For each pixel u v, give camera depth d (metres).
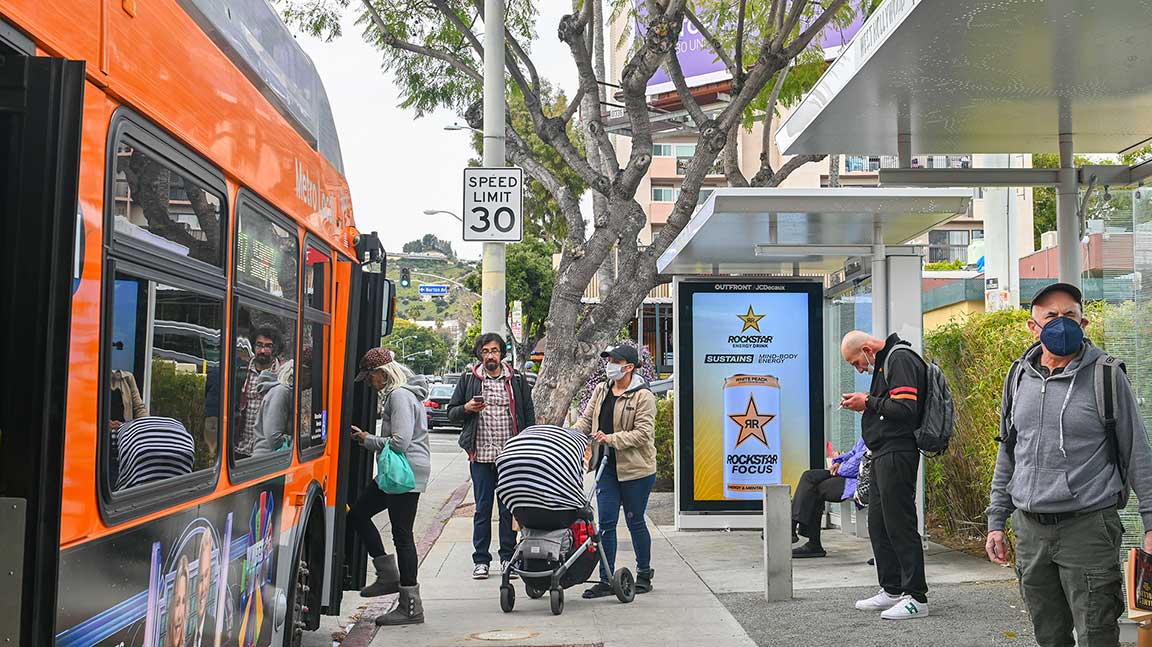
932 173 8.23
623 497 8.70
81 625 2.94
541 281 46.94
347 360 7.21
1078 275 7.95
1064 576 4.90
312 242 6.16
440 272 122.19
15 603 2.68
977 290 17.92
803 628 7.36
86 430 2.96
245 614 4.67
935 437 7.40
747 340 12.11
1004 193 15.54
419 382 7.84
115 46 3.20
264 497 4.99
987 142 9.21
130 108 3.30
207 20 4.24
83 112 2.89
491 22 11.37
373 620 8.23
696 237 10.60
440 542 12.02
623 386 8.64
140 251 3.36
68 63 2.75
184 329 3.79
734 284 12.12
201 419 3.98
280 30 5.62
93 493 3.01
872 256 9.86
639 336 36.38
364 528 7.83
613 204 12.56
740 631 7.38
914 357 7.39
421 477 7.71
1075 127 8.57
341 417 7.14
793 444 12.12
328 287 6.71
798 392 12.12
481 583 9.47
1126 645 6.33
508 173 10.70
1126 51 6.66
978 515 10.40
